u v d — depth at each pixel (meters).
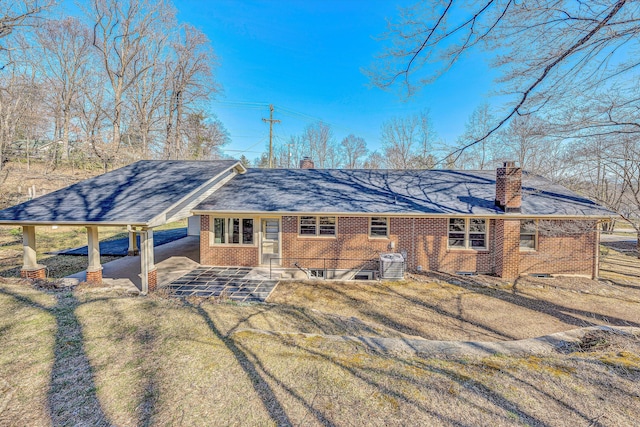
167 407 3.20
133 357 4.27
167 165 14.28
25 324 5.40
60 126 31.19
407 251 12.37
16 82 25.02
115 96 29.11
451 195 12.95
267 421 2.99
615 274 12.44
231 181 14.91
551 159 10.26
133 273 11.20
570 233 11.09
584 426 2.87
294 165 51.16
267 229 12.84
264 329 5.87
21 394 3.39
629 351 4.57
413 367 4.09
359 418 3.03
